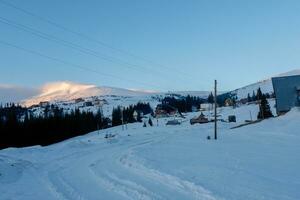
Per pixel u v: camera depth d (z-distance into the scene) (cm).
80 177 2189
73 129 11231
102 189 1728
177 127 9319
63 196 1623
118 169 2342
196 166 2123
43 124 10281
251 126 5981
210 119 12794
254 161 2241
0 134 9469
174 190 1541
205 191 1441
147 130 8850
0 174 2503
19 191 1850
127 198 1485
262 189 1422
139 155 2930
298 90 6888
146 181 1809
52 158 3725
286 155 2533
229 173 1816
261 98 9900
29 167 3034
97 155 3594
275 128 5150
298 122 5338
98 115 12938
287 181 1571
